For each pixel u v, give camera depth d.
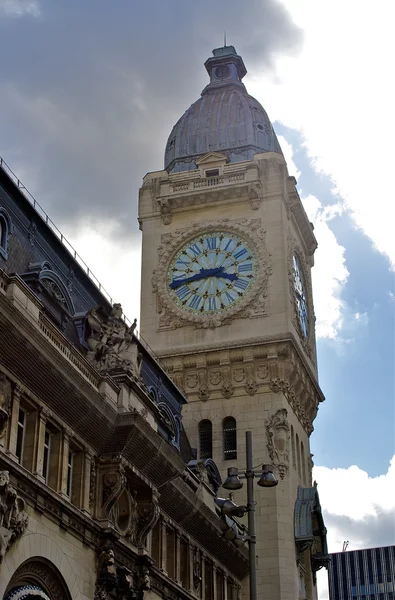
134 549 49.91
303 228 86.56
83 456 47.19
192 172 83.75
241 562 68.00
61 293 53.28
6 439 40.88
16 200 50.75
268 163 82.31
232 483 42.19
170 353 77.12
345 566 183.25
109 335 53.22
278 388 74.94
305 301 85.19
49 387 44.00
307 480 79.38
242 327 77.12
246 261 79.62
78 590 44.38
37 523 41.81
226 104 89.31
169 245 81.81
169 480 53.47
